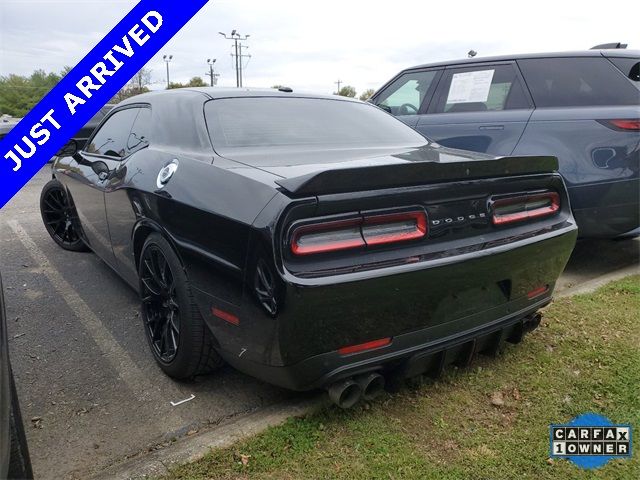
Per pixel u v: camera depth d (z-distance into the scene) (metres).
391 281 1.97
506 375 2.72
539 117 4.35
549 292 2.77
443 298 2.17
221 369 2.84
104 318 3.49
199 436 2.22
